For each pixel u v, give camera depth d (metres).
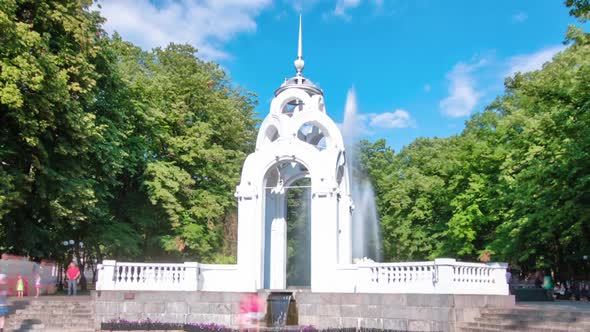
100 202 28.62
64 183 23.44
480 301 16.11
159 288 18.50
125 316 17.78
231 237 34.34
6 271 23.09
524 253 30.47
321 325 16.80
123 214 32.62
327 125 20.95
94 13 27.28
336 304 16.80
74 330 16.73
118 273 18.53
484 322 15.13
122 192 32.69
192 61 37.12
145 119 30.98
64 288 35.72
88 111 27.86
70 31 23.30
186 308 17.61
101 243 30.34
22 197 22.12
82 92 23.45
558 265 32.09
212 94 36.47
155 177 30.61
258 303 17.14
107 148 26.55
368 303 16.41
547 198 21.50
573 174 19.83
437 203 38.16
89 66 24.16
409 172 41.03
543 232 27.70
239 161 35.94
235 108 39.69
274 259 22.41
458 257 35.44
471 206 32.62
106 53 27.98
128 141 30.67
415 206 38.66
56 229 27.11
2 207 20.48
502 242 29.56
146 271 18.62
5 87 18.81
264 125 21.77
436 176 38.81
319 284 18.78
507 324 14.57
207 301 17.55
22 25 19.84
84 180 24.48
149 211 32.47
